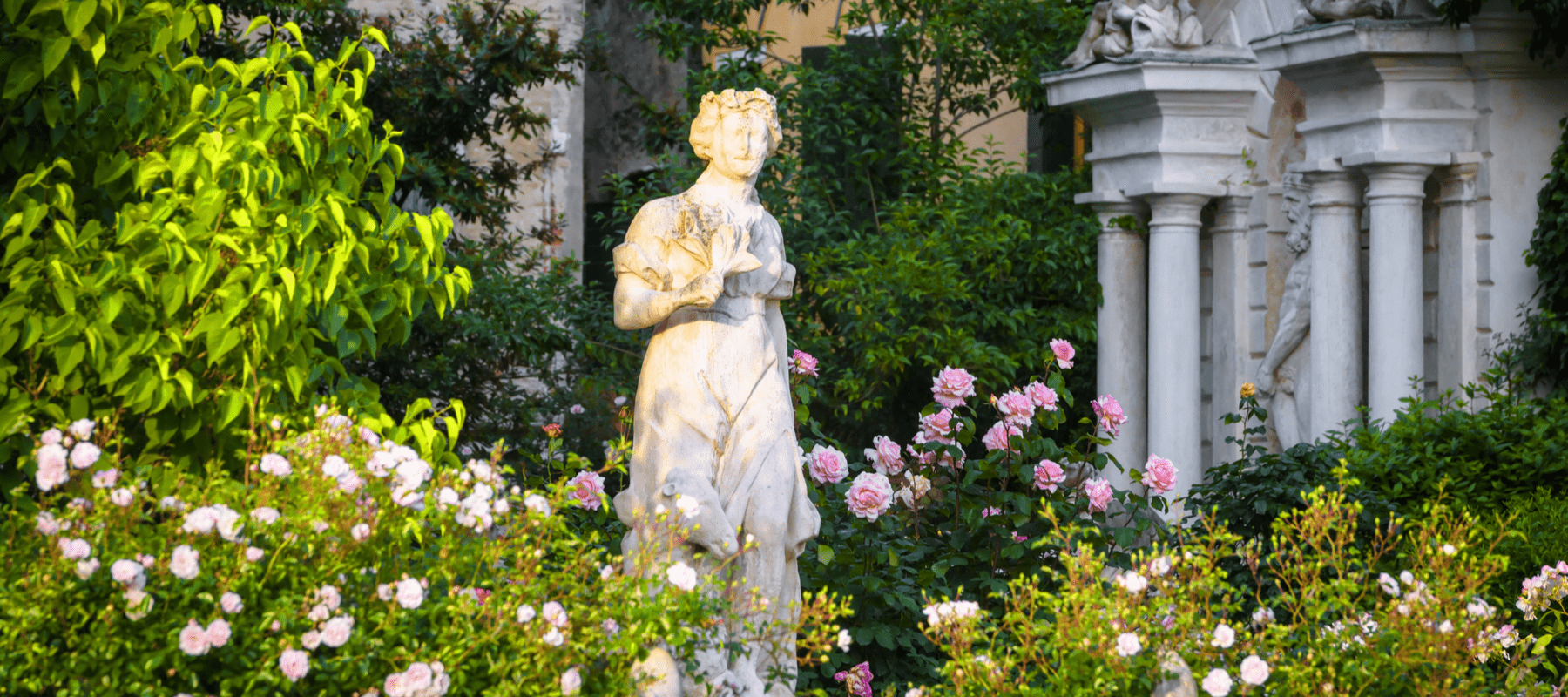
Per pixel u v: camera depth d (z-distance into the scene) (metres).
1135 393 11.19
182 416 3.77
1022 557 5.67
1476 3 8.27
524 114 10.26
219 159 3.62
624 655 3.32
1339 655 3.66
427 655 3.03
